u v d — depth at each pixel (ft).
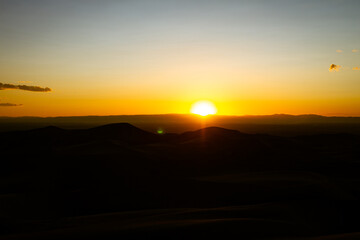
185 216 84.48
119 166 172.55
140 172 164.35
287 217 91.15
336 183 140.56
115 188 129.08
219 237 65.72
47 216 97.25
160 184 136.77
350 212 104.83
